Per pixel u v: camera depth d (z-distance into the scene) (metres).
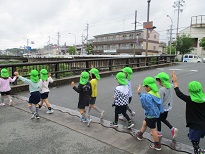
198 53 38.16
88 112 4.82
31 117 4.65
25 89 7.65
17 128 4.10
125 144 3.47
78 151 3.24
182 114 5.08
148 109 3.30
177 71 13.95
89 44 61.62
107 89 8.04
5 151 3.21
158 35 52.94
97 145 3.44
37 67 9.50
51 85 8.53
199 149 2.97
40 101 5.02
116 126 4.20
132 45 52.00
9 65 7.11
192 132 2.98
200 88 2.97
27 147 3.35
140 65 15.48
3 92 5.54
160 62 18.30
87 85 4.33
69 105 5.81
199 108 2.97
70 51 70.44
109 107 5.66
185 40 37.34
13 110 5.20
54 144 3.46
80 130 4.02
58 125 4.27
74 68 10.47
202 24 37.34
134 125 4.34
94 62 11.48
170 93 3.75
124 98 4.06
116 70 12.64
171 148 3.32
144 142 3.54
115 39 56.72
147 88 3.51
